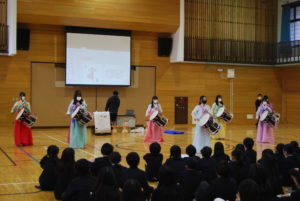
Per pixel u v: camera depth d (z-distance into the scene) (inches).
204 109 416.2
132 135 574.9
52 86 669.3
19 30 632.4
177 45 714.8
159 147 265.7
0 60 637.3
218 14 765.3
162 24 692.1
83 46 670.5
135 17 667.4
